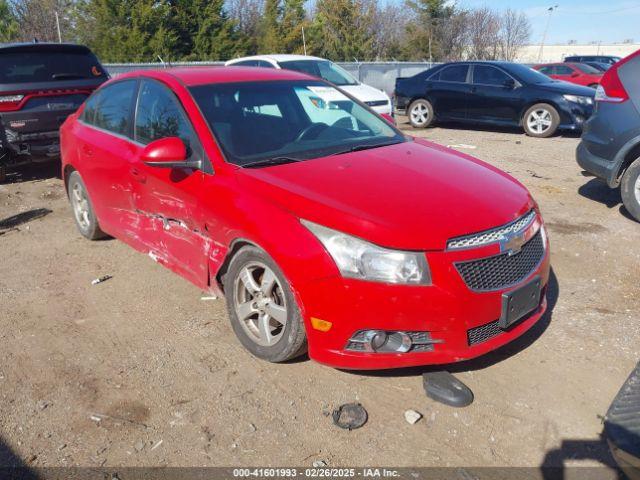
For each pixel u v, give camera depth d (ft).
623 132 18.79
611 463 8.71
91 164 16.40
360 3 140.87
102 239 18.89
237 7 139.33
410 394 10.43
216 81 14.02
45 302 14.55
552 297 13.93
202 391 10.70
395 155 12.66
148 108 14.43
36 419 10.10
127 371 11.41
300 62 37.06
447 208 10.12
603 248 16.94
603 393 10.28
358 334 9.75
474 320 9.68
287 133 13.23
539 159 29.99
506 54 139.44
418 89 43.60
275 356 10.98
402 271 9.35
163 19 106.22
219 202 11.46
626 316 12.91
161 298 14.53
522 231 10.47
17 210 22.71
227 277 11.69
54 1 109.50
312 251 9.75
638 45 235.61
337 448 9.18
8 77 24.97
